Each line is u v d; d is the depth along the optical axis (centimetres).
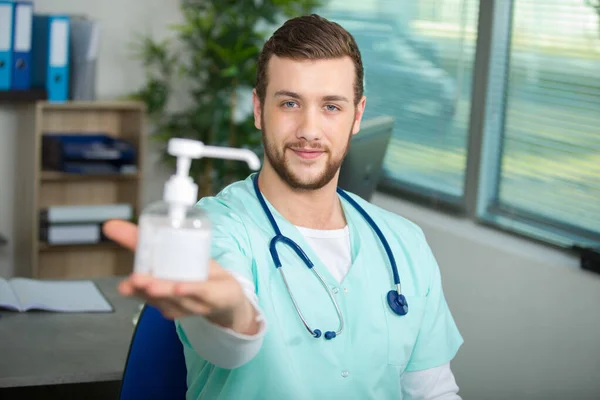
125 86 416
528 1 292
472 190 321
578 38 271
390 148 371
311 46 135
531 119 293
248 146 407
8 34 357
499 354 286
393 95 368
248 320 100
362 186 217
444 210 336
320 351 136
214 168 412
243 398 131
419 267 154
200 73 423
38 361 184
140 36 416
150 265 82
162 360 153
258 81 142
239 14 398
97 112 400
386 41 371
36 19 370
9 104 387
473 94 317
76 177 393
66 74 371
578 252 267
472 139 318
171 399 154
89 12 405
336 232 148
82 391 222
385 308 146
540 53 288
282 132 138
